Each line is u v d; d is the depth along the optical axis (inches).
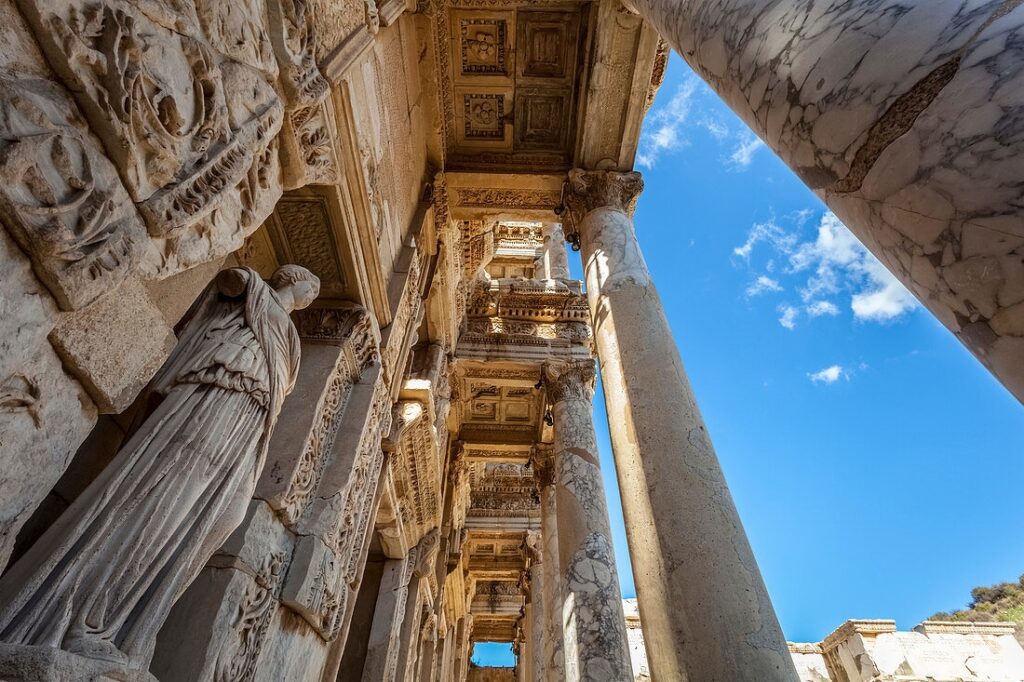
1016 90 44.3
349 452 163.3
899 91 53.5
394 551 318.7
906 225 53.1
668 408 159.2
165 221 65.9
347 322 175.5
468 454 485.7
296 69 107.1
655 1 128.1
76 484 111.5
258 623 118.5
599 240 246.4
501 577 644.7
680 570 121.2
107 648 57.7
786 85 71.8
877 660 515.2
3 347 47.9
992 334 45.3
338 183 142.3
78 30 55.8
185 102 72.8
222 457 82.8
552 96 282.4
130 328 64.6
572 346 425.7
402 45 217.5
